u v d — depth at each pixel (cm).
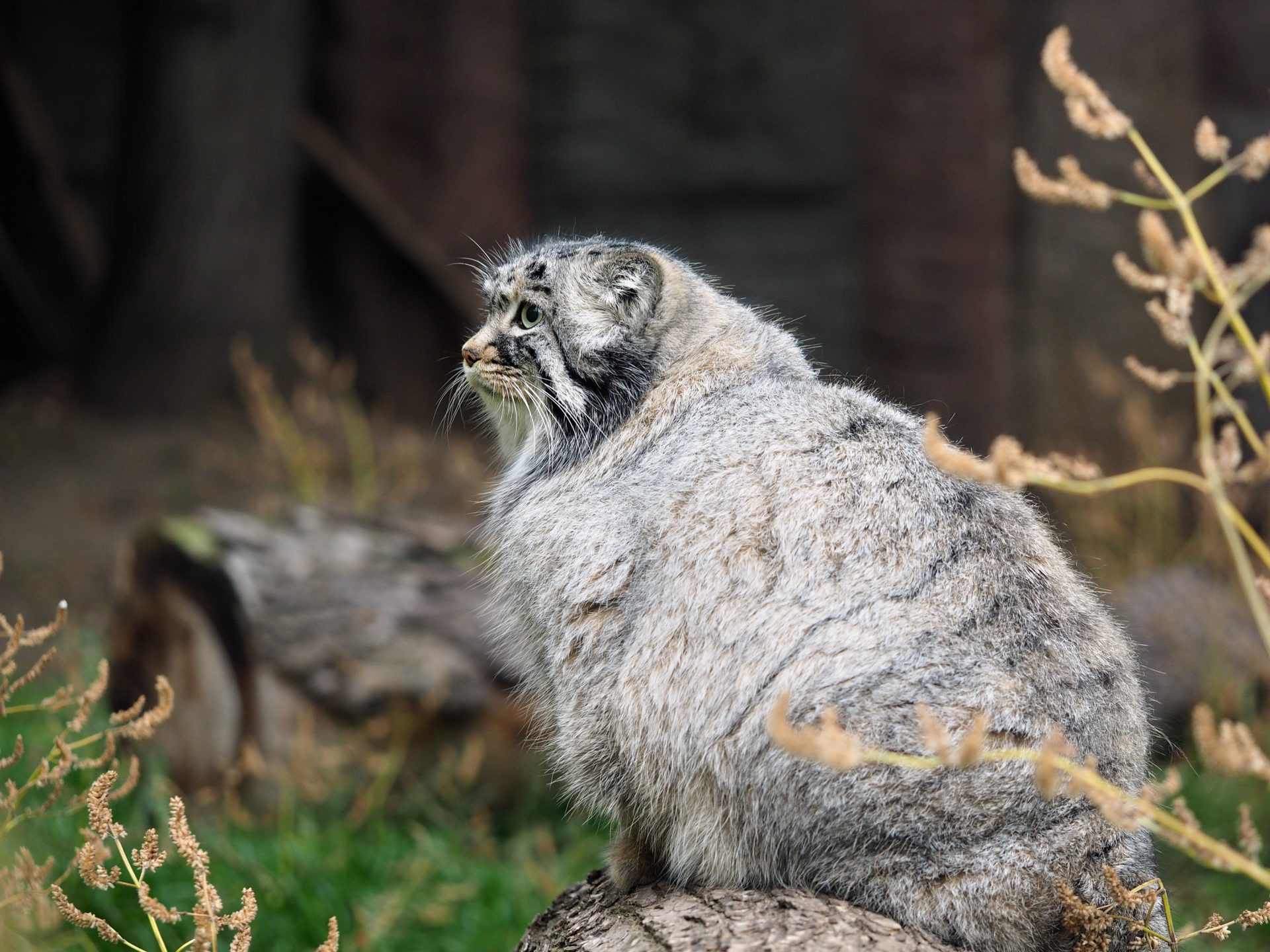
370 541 1420
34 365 2631
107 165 2750
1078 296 2383
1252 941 1132
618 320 796
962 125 2489
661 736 688
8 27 2659
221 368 2467
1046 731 631
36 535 2006
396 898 1097
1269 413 2184
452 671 1307
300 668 1278
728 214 2781
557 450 802
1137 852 662
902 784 628
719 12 2748
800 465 695
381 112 2595
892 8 2512
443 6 2577
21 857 725
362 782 1293
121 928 966
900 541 666
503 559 808
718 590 677
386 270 2627
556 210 2734
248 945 641
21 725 1338
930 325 2514
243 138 2477
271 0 2491
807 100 2769
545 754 808
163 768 1289
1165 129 2331
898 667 636
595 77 2720
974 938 630
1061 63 619
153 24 2475
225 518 1380
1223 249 2361
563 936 717
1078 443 2325
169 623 1323
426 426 2567
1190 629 1581
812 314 2745
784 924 622
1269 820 1259
